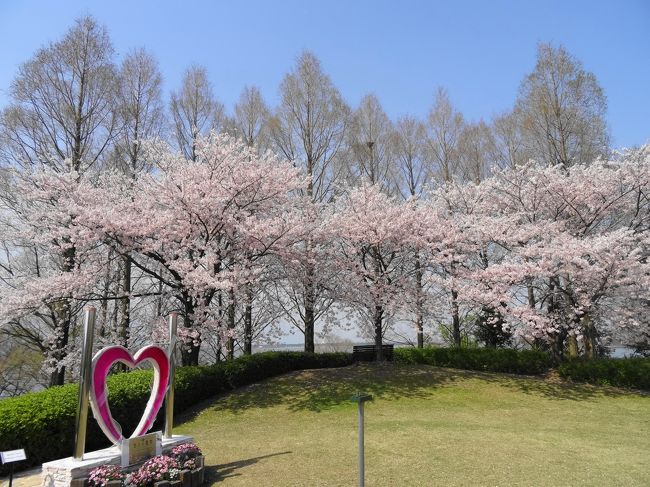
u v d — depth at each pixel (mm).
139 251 10734
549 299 13203
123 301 13188
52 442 6523
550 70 16453
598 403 10148
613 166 14812
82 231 9594
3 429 6035
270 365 13109
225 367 11492
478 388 11391
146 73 15508
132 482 4668
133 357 5605
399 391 11070
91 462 4797
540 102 16484
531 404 10102
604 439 7008
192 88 16953
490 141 18844
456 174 18766
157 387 5930
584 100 16125
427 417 8844
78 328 13961
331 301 13664
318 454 6176
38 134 13523
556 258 11820
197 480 5059
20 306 9586
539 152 16922
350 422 8406
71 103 13555
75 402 6938
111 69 14195
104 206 10281
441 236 13414
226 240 11914
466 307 13578
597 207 13445
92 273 10320
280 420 8961
